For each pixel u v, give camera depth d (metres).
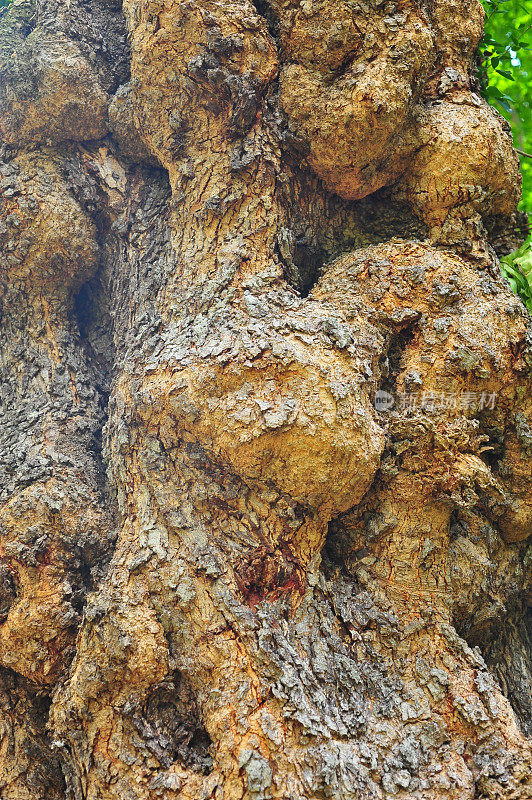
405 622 2.30
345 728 2.00
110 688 2.09
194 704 2.12
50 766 2.29
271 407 2.11
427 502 2.35
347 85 2.39
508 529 2.71
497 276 2.57
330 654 2.17
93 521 2.45
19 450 2.55
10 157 2.80
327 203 2.78
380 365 2.40
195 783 1.94
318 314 2.30
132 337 2.66
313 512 2.31
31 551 2.29
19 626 2.24
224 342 2.25
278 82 2.59
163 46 2.50
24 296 2.88
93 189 2.86
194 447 2.35
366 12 2.38
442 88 2.61
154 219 2.85
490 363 2.36
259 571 2.24
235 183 2.55
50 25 2.71
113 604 2.13
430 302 2.38
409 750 2.00
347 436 2.13
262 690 1.98
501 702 2.13
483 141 2.51
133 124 2.79
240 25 2.45
